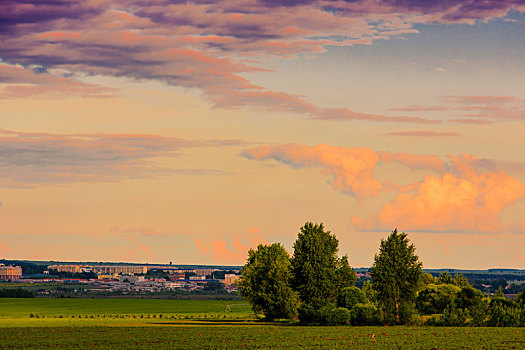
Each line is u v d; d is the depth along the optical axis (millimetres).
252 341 141000
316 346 130875
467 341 137000
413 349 124062
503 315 180875
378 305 191625
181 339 146500
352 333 157875
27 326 198875
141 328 182500
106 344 136875
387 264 189750
